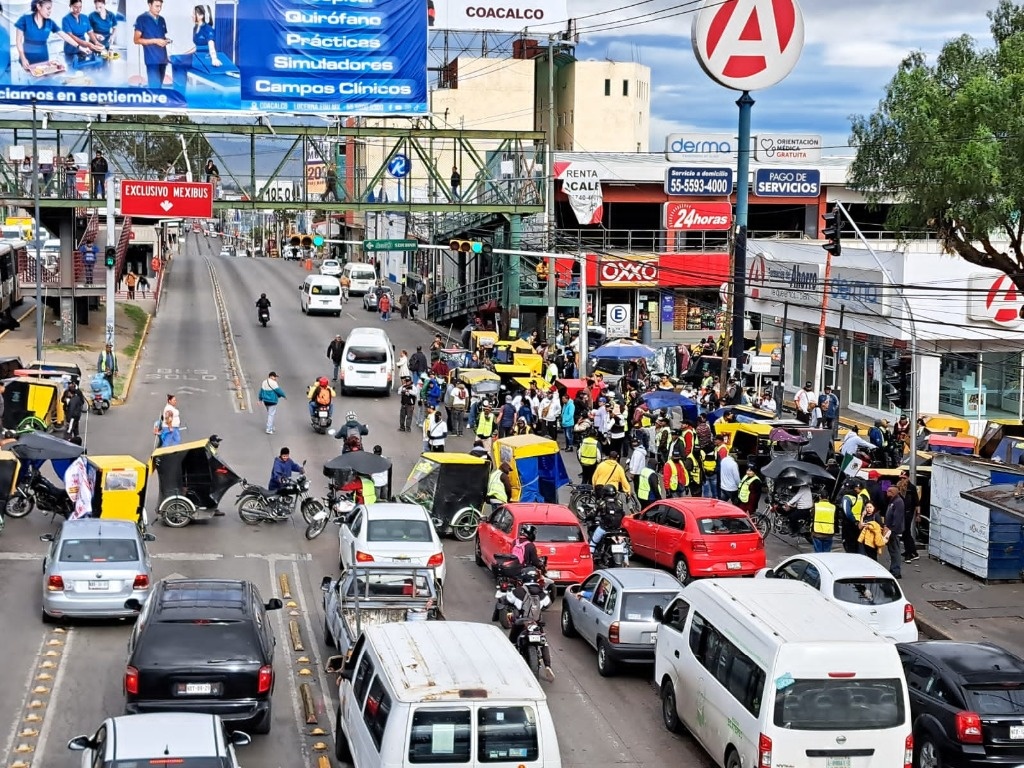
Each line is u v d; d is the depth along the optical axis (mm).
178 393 45656
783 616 14930
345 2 51031
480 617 22391
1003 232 40125
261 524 29016
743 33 43406
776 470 28469
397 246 52688
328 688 18453
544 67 99188
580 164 59219
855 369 47812
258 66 50969
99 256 63531
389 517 22969
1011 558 25656
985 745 15016
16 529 27422
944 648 16469
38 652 19484
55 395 36969
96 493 26094
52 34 49875
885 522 25750
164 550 26203
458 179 55656
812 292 46031
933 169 33281
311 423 40688
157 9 50281
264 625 16344
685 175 58312
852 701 13836
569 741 16828
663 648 17594
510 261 58625
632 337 60281
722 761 15070
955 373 43812
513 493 29797
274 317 70688
